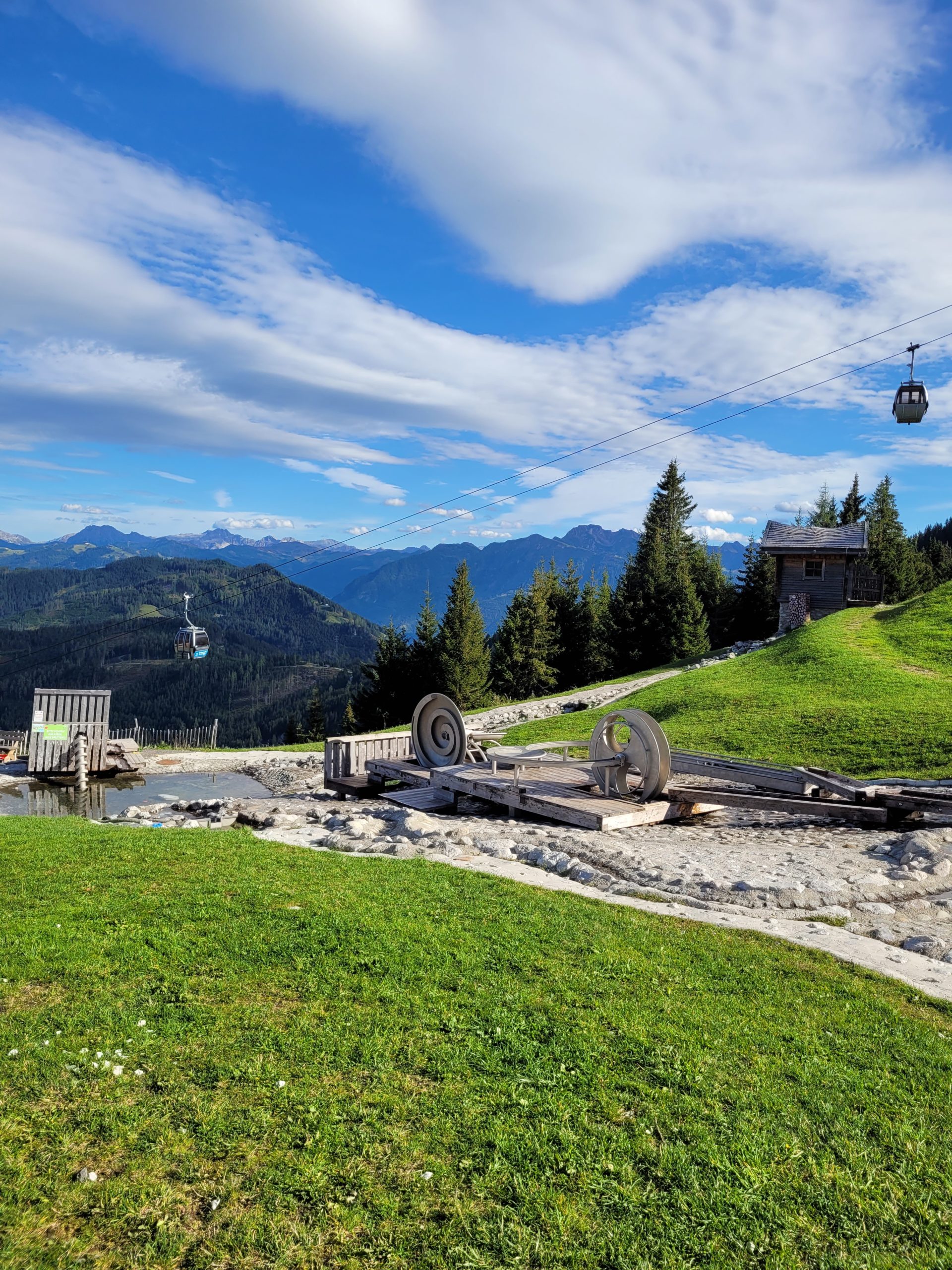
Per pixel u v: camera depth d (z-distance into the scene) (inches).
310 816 714.8
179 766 1409.9
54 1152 186.1
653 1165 187.8
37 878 400.8
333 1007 258.7
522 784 705.6
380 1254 160.2
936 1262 161.9
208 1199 173.5
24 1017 245.0
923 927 377.4
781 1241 166.6
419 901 378.0
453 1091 213.2
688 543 4099.4
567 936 335.6
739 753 954.1
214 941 310.5
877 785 641.6
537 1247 161.9
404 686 2775.6
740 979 297.9
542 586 3189.0
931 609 1731.1
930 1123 208.5
